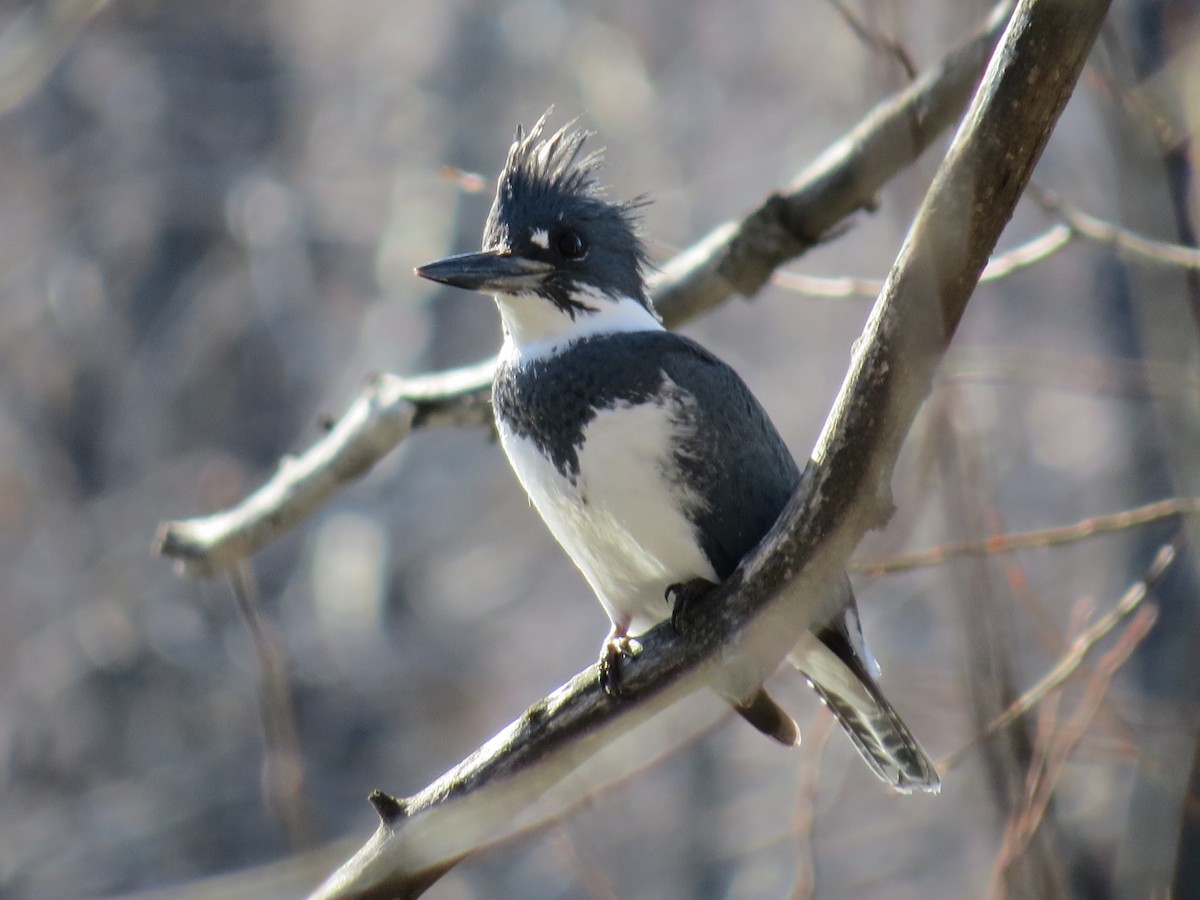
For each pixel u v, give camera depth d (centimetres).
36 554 1623
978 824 899
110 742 1551
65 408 1694
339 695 1552
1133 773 950
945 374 513
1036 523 1462
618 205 657
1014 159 428
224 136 1778
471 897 1423
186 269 1748
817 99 1888
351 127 1784
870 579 611
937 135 619
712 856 1401
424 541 1633
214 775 1520
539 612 1672
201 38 1800
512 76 1767
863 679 587
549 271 625
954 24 621
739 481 596
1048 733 620
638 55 1839
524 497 1673
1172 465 556
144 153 1750
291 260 1739
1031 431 1507
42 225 1727
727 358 1820
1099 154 995
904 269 444
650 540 599
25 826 1505
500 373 632
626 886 1363
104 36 1752
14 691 1562
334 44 1827
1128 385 812
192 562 714
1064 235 662
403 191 1698
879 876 1320
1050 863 549
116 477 1669
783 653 529
